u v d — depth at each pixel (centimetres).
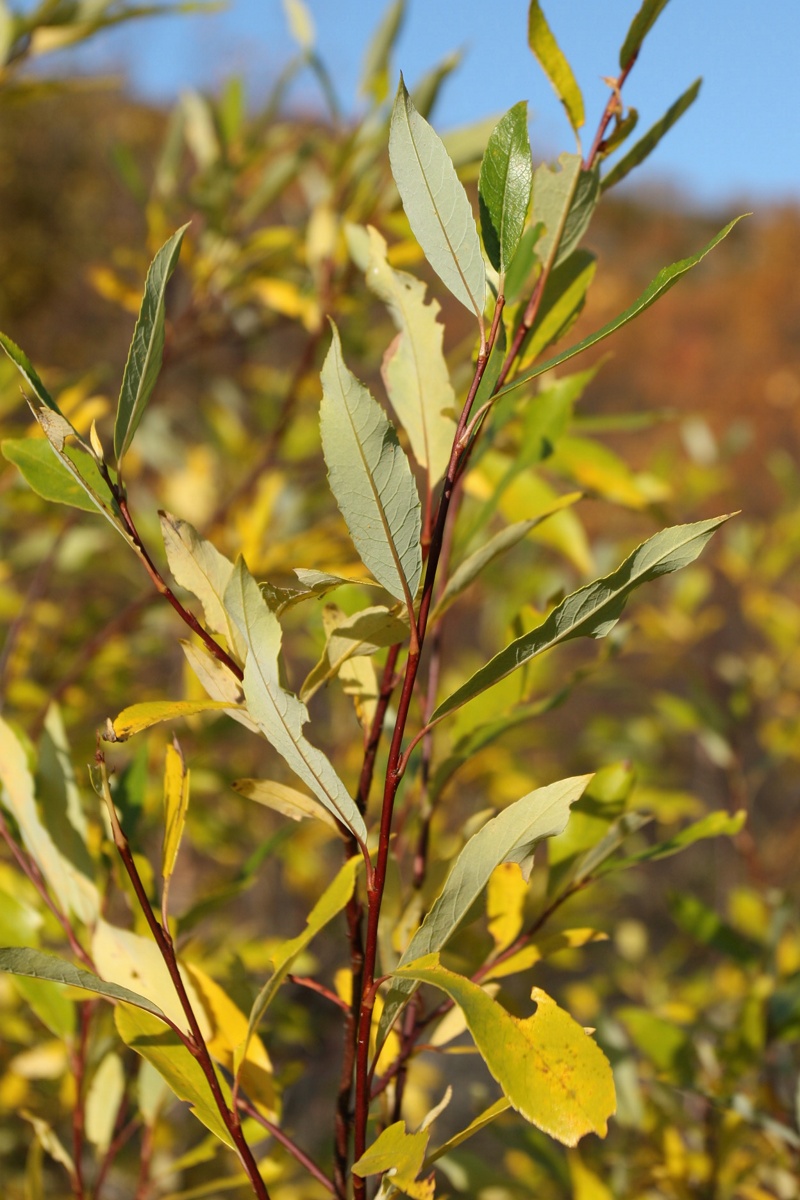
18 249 474
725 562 224
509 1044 58
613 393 758
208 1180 139
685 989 163
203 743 140
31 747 73
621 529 297
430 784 75
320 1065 204
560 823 62
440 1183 97
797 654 214
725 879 261
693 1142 112
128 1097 84
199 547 65
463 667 214
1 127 489
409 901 73
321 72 137
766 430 666
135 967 70
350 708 194
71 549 153
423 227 62
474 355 68
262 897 212
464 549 77
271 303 143
